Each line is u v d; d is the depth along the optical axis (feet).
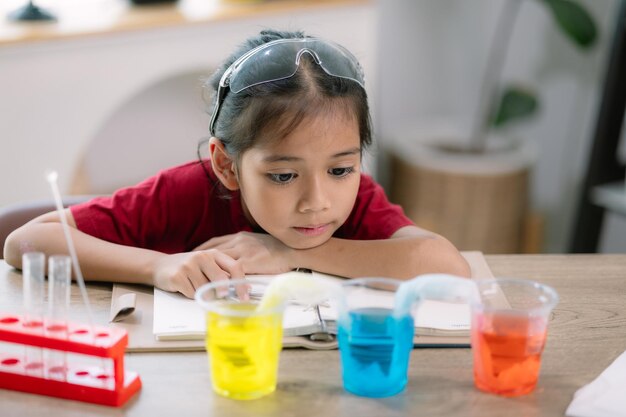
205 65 8.35
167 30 8.05
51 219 4.50
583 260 4.46
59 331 3.05
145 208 4.68
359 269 4.15
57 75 7.72
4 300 3.88
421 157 9.27
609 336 3.56
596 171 8.12
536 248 10.03
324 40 4.18
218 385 3.07
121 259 4.08
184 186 4.75
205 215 4.76
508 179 9.11
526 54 10.03
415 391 3.11
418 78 10.30
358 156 4.09
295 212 4.04
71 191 8.38
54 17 7.98
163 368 3.26
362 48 9.02
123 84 8.05
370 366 3.02
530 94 9.23
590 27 8.70
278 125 3.88
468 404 3.02
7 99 7.57
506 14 9.82
